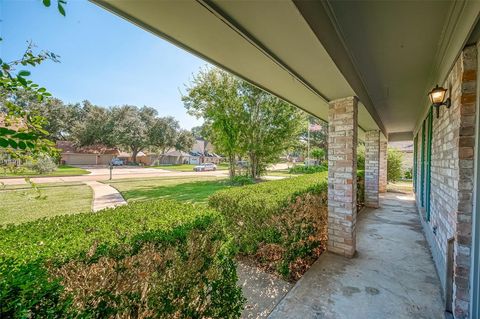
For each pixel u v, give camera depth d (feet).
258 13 4.50
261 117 36.63
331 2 5.44
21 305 2.76
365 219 17.49
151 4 4.23
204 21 4.75
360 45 7.53
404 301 7.34
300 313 6.86
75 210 22.27
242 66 7.06
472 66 5.67
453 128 6.90
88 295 3.51
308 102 11.30
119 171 78.95
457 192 6.07
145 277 4.23
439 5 5.41
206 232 6.24
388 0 5.29
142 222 5.94
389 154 39.65
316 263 9.95
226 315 6.08
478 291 5.41
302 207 10.61
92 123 104.37
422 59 8.50
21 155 5.32
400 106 16.10
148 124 113.60
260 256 10.18
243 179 38.40
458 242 6.02
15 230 5.14
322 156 64.34
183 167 108.27
